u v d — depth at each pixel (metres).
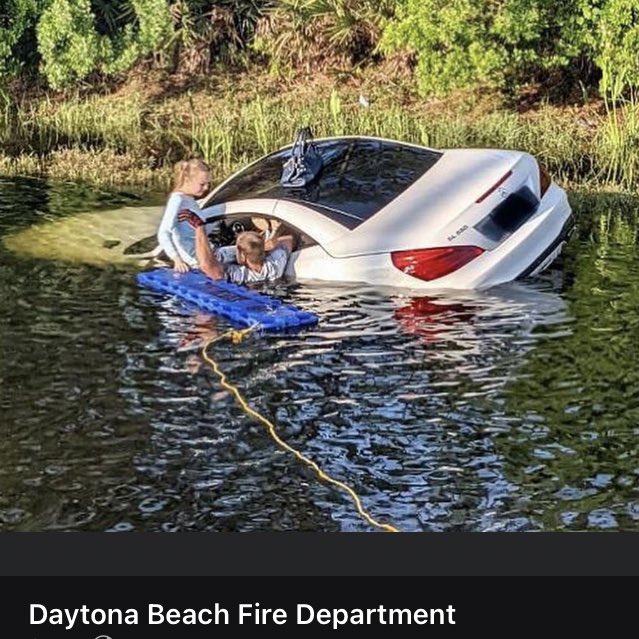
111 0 19.27
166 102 17.98
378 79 18.08
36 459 5.50
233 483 5.31
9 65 18.06
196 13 19.50
